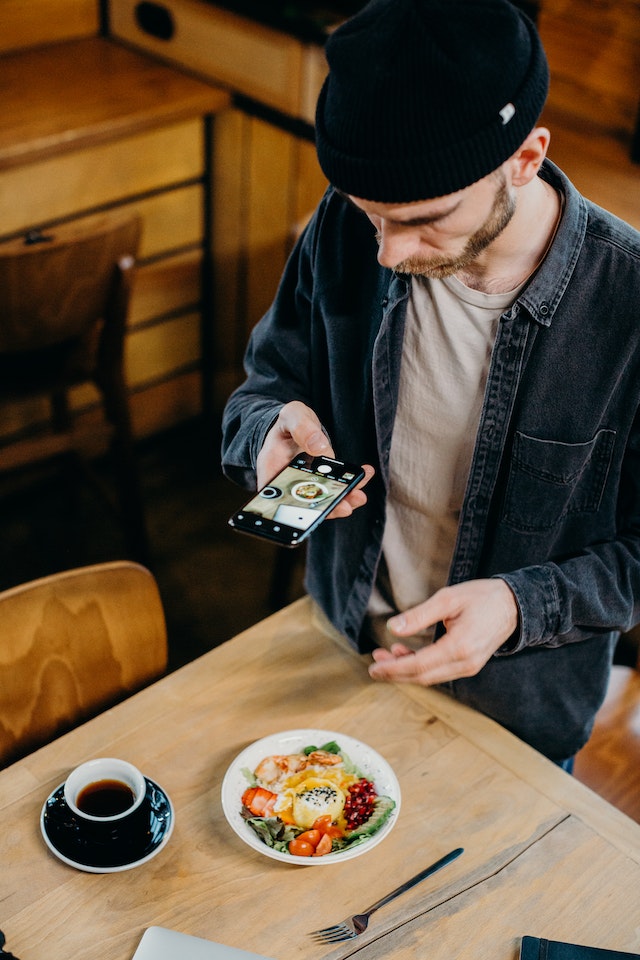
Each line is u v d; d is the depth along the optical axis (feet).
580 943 3.57
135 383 10.37
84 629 4.56
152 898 3.63
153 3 9.41
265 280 9.82
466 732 4.33
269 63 8.64
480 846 3.87
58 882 3.67
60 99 8.78
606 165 6.81
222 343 10.63
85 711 4.68
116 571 4.59
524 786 4.11
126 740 4.19
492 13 3.05
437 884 3.73
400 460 4.41
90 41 9.95
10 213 8.59
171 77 9.35
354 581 4.72
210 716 4.31
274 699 4.41
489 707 4.62
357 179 3.16
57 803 3.85
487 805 4.02
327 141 3.25
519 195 3.63
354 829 3.82
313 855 3.71
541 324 3.86
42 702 4.53
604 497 4.29
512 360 3.97
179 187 9.63
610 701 5.79
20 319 7.30
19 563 9.20
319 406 4.78
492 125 3.09
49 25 9.64
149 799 3.89
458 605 3.79
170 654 8.39
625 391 4.01
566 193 3.78
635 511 4.31
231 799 3.89
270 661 4.60
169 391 10.72
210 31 9.02
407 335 4.17
